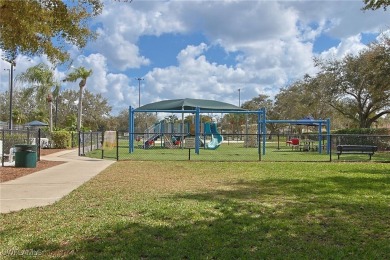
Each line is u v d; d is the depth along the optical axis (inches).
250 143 1462.8
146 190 377.4
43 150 1077.8
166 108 1294.3
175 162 701.9
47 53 489.7
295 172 539.8
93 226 233.5
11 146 715.4
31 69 1517.0
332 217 263.6
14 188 392.5
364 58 1358.3
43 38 472.7
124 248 192.4
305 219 257.0
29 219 253.6
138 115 2800.2
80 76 1577.3
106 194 352.2
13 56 494.0
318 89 1577.3
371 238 215.2
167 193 358.9
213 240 206.4
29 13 379.9
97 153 965.2
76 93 2726.4
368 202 316.2
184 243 200.5
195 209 281.9
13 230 226.4
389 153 1013.2
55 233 218.8
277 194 354.3
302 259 178.7
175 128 1505.9
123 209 282.0
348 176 492.4
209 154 977.5
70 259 177.8
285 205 301.4
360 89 1465.3
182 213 268.5
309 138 1498.5
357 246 200.1
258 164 665.6
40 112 2500.0
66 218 255.8
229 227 233.0
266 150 1220.5
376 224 244.8
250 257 181.2
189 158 771.4
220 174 517.0
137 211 275.4
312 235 220.1
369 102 1473.9
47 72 1526.8
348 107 1562.5
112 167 605.9
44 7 422.0
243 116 2881.4
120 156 872.3
